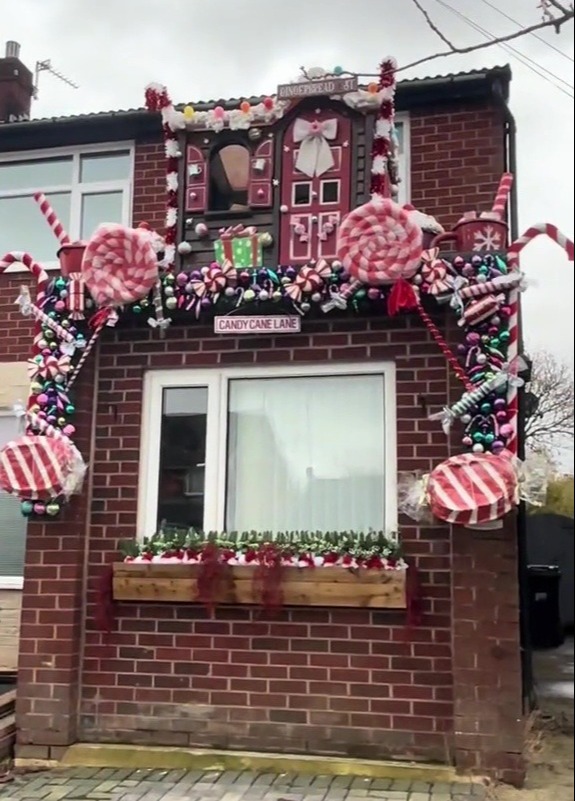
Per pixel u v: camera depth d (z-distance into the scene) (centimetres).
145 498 703
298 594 640
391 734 624
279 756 634
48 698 670
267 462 698
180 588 663
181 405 716
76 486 685
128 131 956
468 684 607
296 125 715
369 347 679
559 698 905
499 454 614
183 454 708
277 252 704
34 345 725
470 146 869
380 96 696
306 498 686
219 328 692
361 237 646
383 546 638
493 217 665
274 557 645
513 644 606
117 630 683
